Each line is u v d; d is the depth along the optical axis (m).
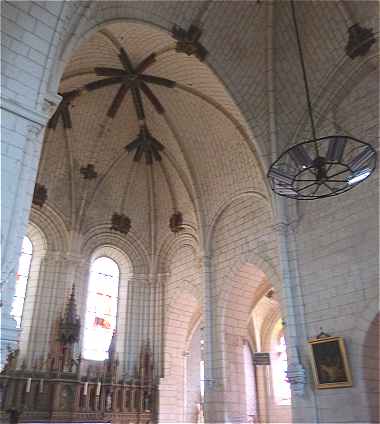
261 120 19.30
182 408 22.38
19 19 11.85
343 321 15.23
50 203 22.70
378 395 14.34
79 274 22.83
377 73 16.67
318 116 18.23
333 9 17.12
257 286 20.89
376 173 15.68
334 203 16.77
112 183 24.91
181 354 23.38
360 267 15.26
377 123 16.19
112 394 20.50
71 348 20.39
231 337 19.84
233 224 21.05
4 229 10.31
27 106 11.43
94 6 14.21
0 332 9.71
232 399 18.66
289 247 17.67
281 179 13.28
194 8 17.30
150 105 22.44
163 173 25.09
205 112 21.00
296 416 15.38
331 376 14.85
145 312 24.17
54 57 12.61
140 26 16.78
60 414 18.52
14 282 10.24
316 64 18.11
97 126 22.97
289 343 16.20
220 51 18.28
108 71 20.17
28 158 11.17
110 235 24.72
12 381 18.19
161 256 25.25
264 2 18.38
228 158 21.34
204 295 20.75
